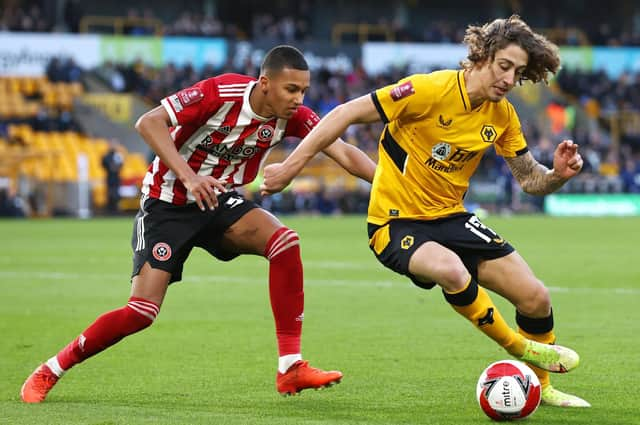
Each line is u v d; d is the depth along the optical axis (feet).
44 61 416.87
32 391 69.82
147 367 84.12
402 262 67.41
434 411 66.28
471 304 64.64
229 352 91.86
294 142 396.98
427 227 69.00
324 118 66.80
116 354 90.74
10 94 408.87
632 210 406.21
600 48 485.56
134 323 68.95
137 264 69.92
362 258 193.57
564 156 68.18
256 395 72.33
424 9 547.49
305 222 330.95
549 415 65.10
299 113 71.92
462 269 64.80
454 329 105.40
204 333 103.50
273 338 100.12
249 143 70.79
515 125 70.49
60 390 74.54
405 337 100.17
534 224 312.29
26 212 361.51
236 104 69.15
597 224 312.29
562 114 463.01
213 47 440.04
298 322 69.41
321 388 74.38
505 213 396.16
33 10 437.17
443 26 500.33
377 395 72.02
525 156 71.31
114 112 417.90
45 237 250.98
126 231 274.98
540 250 209.56
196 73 437.58
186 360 87.56
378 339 98.94
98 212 369.91
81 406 67.72
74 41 421.59
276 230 70.28
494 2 551.18
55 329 106.93
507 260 68.03
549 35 512.22
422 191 69.05
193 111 68.13
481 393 62.80
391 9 543.39
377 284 150.30
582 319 111.75
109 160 365.20
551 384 76.02
